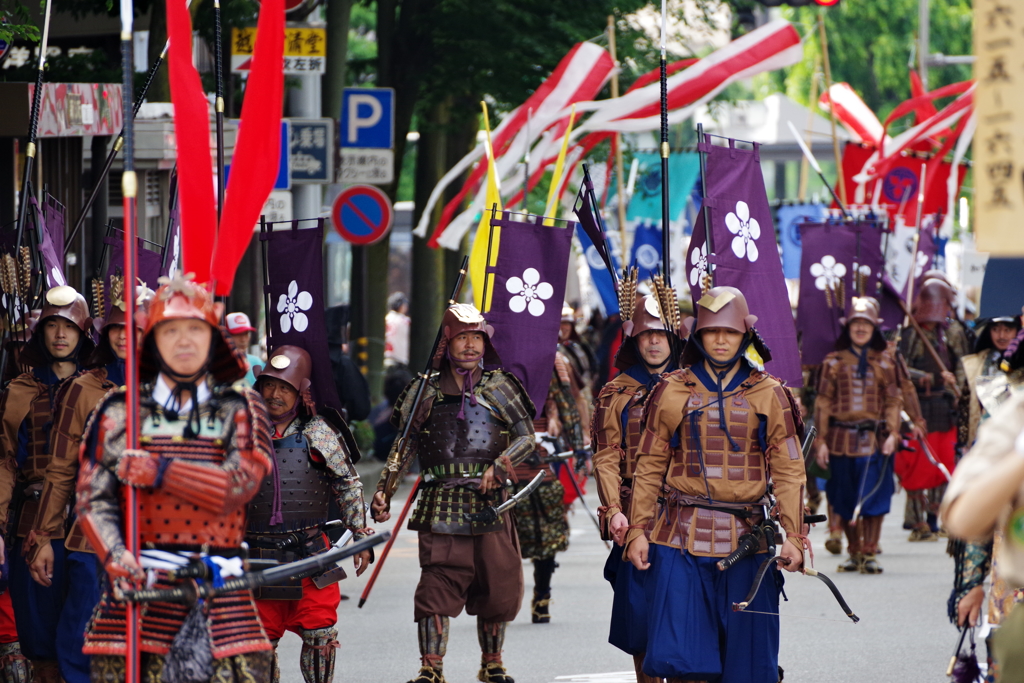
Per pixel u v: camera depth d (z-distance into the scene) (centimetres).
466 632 2775
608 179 5338
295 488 1952
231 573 1331
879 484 3375
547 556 2806
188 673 1305
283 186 4150
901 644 2553
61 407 1895
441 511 2178
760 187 2266
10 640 2064
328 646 1969
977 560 1596
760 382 1780
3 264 2125
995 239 1028
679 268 5725
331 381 2183
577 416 2889
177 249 2178
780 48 4534
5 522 1950
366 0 6231
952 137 5291
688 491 1778
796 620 2797
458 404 2209
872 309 3416
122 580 1297
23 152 3266
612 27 4366
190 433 1339
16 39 3228
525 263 2361
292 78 4894
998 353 1986
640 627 1883
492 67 5662
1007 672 1147
